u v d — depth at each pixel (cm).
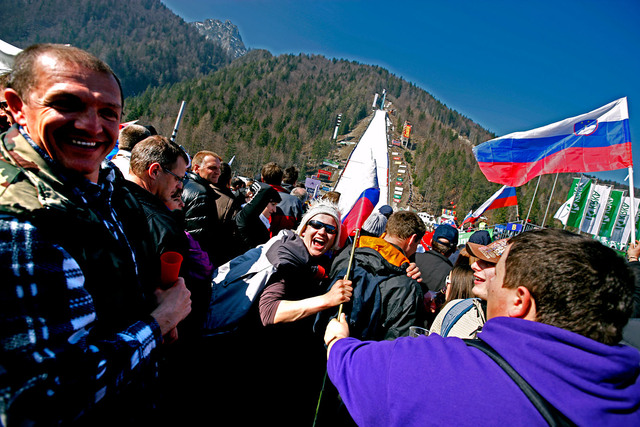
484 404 95
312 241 223
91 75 101
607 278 98
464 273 247
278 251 210
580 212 1229
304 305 189
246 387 203
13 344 76
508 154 517
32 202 87
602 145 476
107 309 106
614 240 1178
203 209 310
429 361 108
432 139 18875
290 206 452
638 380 95
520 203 7050
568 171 493
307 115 19312
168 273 140
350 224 217
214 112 15012
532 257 107
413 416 102
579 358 92
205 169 370
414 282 219
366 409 114
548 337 98
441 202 12431
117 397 108
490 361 103
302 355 217
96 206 115
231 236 369
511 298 113
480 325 193
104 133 106
